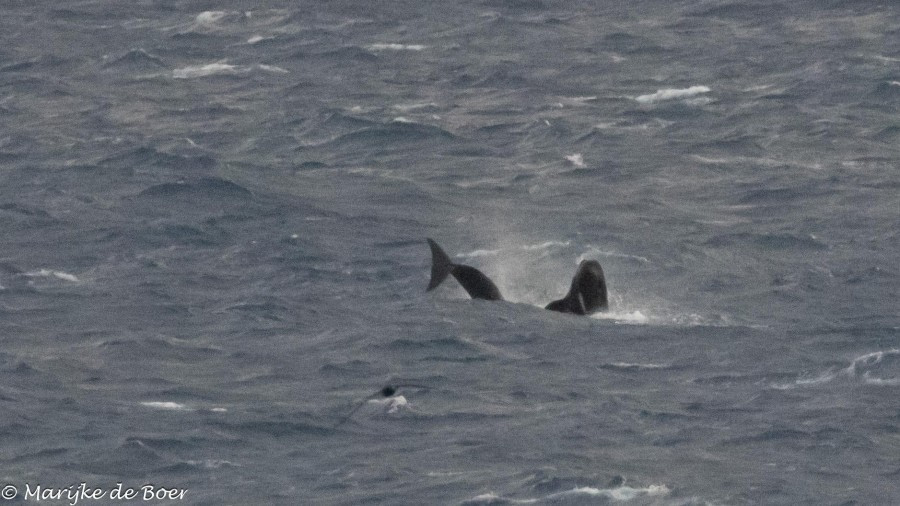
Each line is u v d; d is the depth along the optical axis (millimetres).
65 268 172000
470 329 143875
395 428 120438
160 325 149625
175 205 199375
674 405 124812
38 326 149875
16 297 160250
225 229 187000
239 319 150375
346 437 118812
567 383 129875
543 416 122312
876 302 155000
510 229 186875
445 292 157625
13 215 194625
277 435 119062
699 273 166625
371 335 143250
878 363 133750
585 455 114125
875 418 121312
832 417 121500
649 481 109875
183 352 141125
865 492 108125
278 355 139125
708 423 120875
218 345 143000
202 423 121188
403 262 171625
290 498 107875
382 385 129625
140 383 131750
